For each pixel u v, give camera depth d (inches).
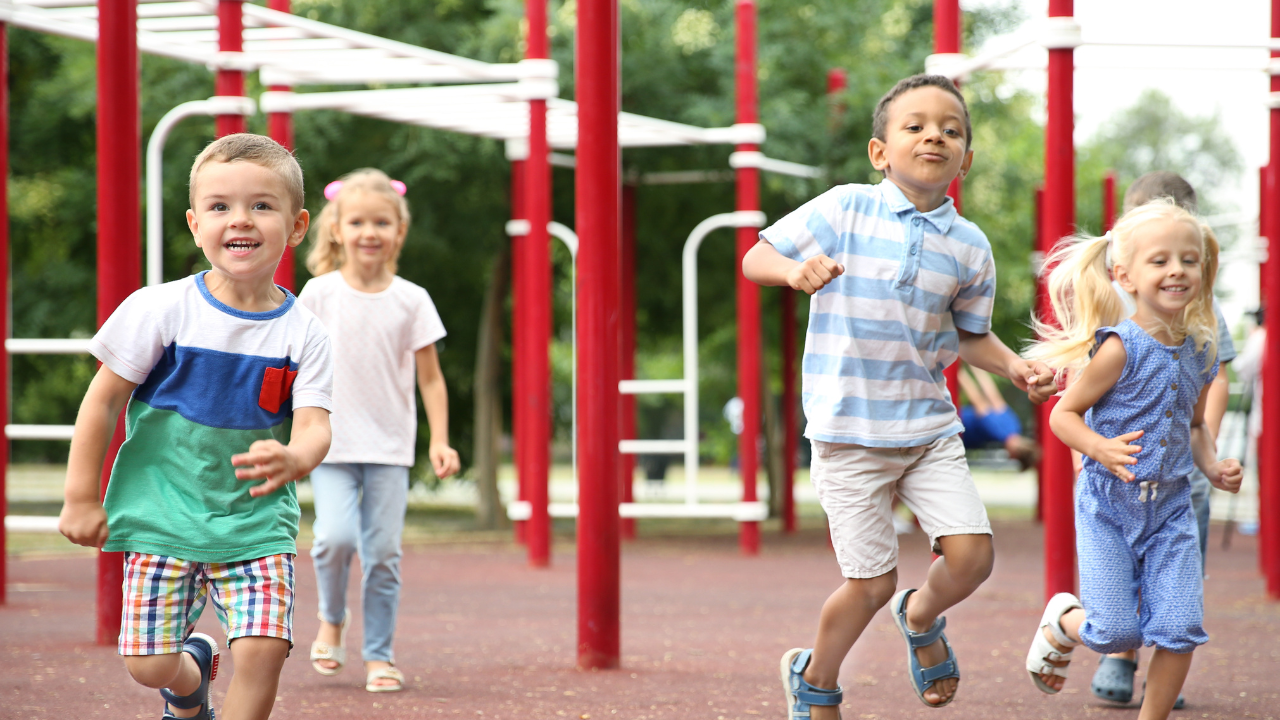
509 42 827.4
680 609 463.5
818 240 231.0
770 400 1102.4
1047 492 403.9
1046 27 396.2
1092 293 255.1
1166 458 240.5
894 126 233.0
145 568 187.8
